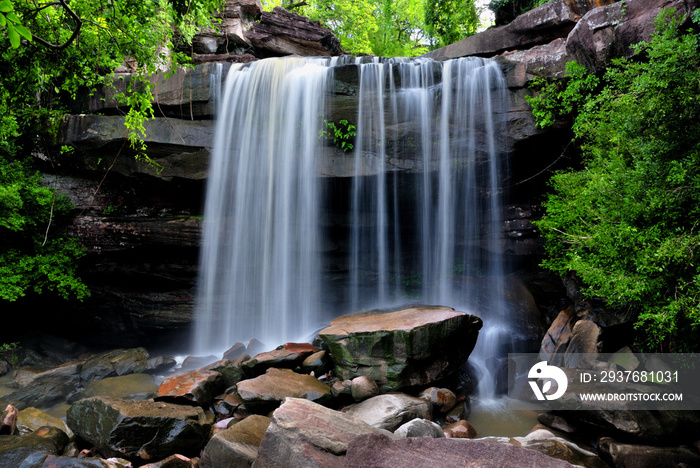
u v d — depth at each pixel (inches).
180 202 495.5
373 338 278.5
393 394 261.1
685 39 208.8
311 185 439.8
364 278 475.2
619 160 259.8
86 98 471.2
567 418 246.4
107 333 496.7
